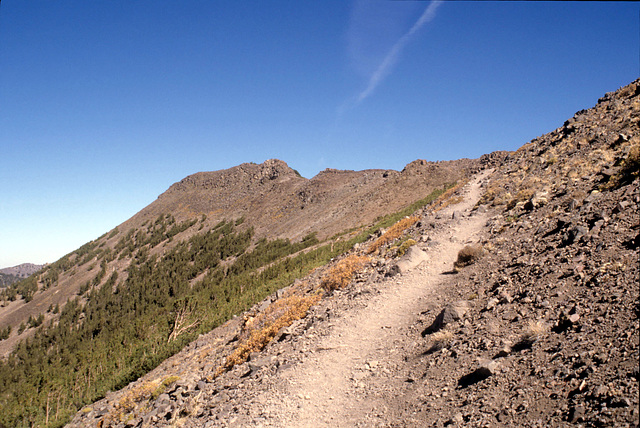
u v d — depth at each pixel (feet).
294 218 492.13
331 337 53.47
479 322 40.32
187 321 215.31
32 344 386.73
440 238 81.92
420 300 56.18
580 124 125.39
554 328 32.04
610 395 21.42
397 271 69.36
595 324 29.09
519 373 28.58
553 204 69.41
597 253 40.68
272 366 52.39
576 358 26.50
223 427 39.81
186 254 518.37
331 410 36.86
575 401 22.76
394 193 349.61
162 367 122.62
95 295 496.23
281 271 257.34
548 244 51.52
